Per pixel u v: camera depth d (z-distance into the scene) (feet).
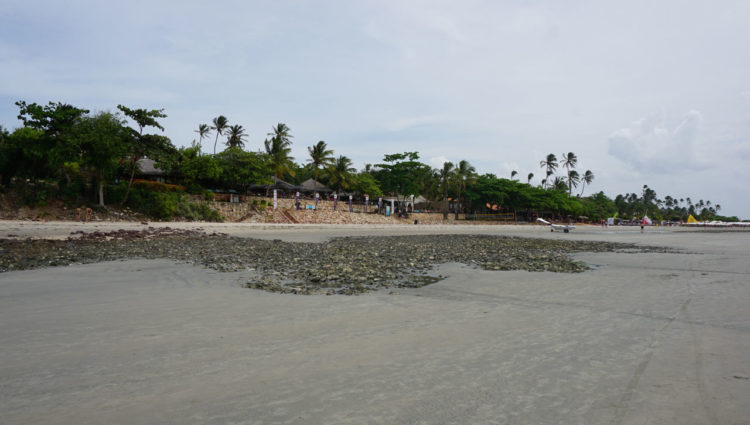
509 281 46.32
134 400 15.15
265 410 14.43
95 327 25.26
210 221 173.58
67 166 148.25
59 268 52.70
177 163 165.78
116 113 141.59
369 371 18.43
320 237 128.88
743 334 24.82
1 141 142.72
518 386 16.84
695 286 43.34
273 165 246.68
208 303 32.81
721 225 495.41
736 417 13.98
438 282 45.52
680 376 17.97
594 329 25.96
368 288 41.01
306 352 20.95
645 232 249.75
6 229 96.63
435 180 364.99
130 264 57.06
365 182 290.35
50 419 13.62
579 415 14.19
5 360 19.24
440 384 16.98
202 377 17.46
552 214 420.77
